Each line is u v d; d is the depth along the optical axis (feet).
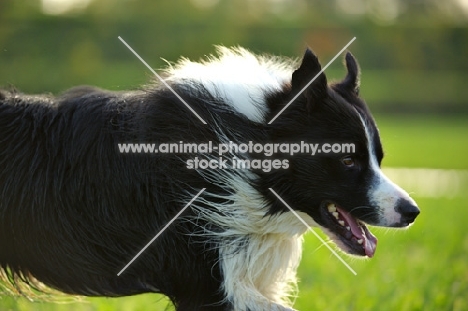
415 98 118.52
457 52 120.78
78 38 108.47
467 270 27.07
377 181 16.89
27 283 17.44
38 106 17.03
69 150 16.52
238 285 16.49
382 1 128.16
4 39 105.70
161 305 23.02
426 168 66.64
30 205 16.35
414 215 16.88
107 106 16.89
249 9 119.24
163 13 113.19
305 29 115.96
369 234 17.46
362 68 119.96
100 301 23.21
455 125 111.55
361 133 16.70
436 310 22.07
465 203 45.88
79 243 16.46
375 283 25.25
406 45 120.26
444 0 131.75
